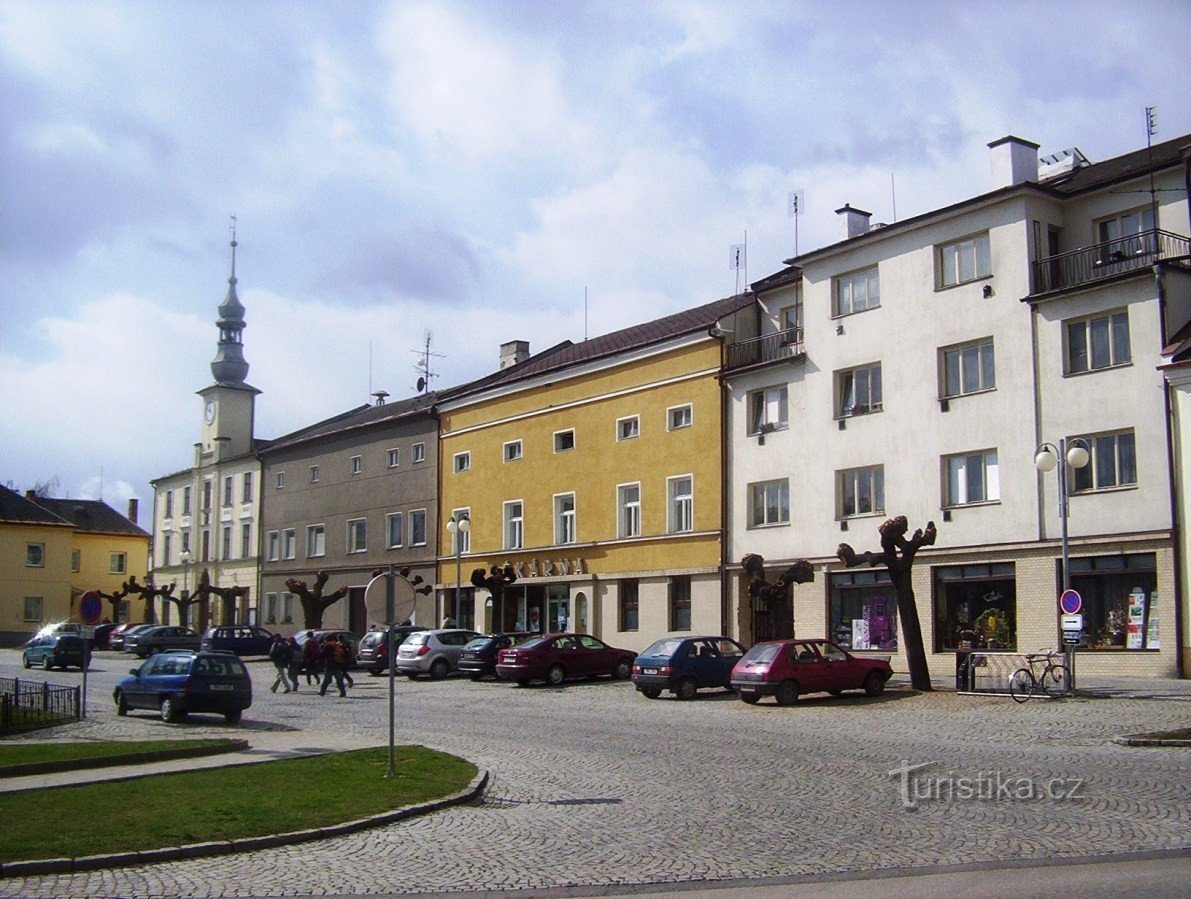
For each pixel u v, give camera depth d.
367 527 61.06
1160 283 29.69
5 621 79.00
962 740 20.44
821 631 37.56
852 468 37.12
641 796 15.30
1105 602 30.47
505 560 50.81
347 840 12.94
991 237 33.78
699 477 42.06
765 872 10.80
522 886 10.62
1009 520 32.62
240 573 73.00
